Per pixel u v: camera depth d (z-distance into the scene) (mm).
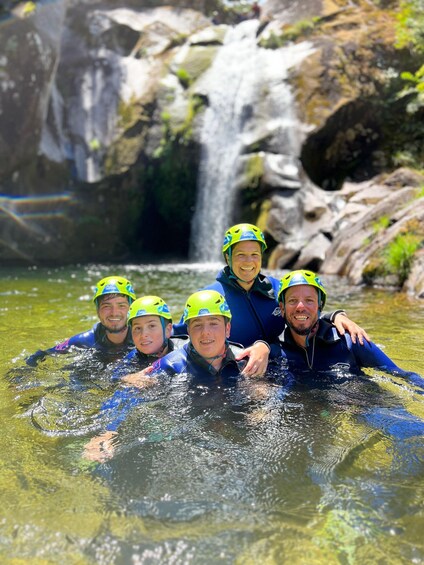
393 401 3529
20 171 18484
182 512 2191
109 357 4691
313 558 1904
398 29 18844
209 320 3787
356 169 18172
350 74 18141
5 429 3115
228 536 2031
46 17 17656
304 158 17391
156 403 3447
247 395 3580
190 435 2955
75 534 2055
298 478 2463
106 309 4855
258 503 2254
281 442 2852
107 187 19797
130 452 2752
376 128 18062
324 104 17688
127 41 21797
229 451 2750
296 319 4191
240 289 4703
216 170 18594
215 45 21188
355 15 19781
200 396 3559
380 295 8906
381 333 5906
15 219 18719
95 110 20297
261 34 20312
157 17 22312
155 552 1947
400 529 2064
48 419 3268
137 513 2189
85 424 3166
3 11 16891
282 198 16406
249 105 18516
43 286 11312
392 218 11633
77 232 19875
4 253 18797
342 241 13078
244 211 17438
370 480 2443
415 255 9695
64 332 6242
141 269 15766
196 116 19281
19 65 17219
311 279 4238
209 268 16172
